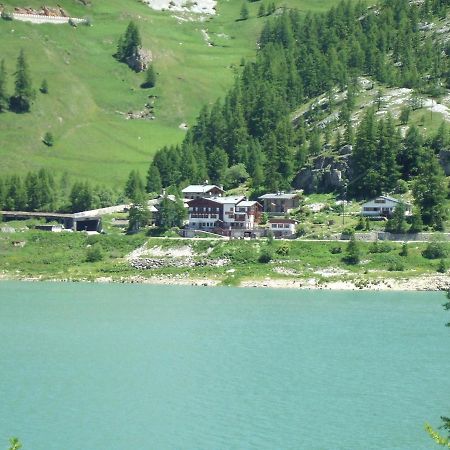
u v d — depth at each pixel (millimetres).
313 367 167500
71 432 126625
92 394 147125
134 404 140875
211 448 119750
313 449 119188
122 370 164750
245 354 179375
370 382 155875
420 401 143875
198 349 184250
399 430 128125
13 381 155500
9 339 195125
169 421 132000
